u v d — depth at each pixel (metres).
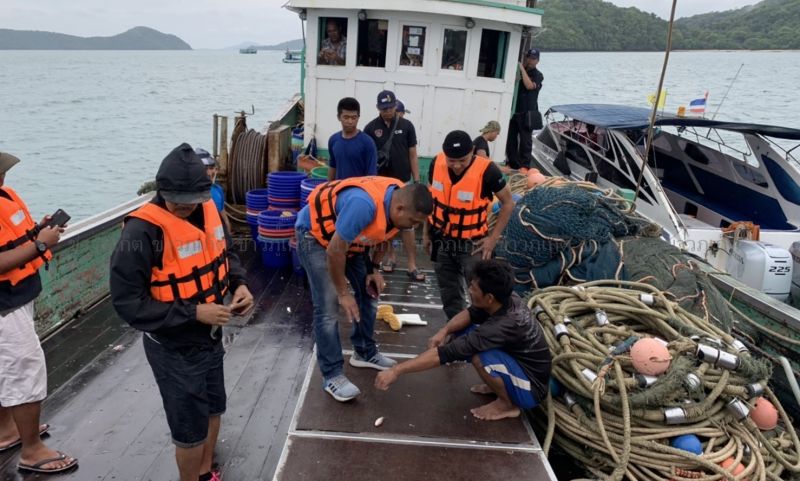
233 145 6.93
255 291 5.28
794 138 7.30
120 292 2.26
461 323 3.46
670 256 4.63
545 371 3.14
